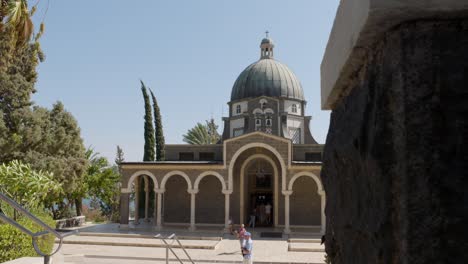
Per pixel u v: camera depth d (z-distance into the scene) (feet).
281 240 83.05
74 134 105.40
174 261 58.08
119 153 186.09
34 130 88.38
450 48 4.70
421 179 4.49
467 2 4.54
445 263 4.29
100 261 57.62
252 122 124.36
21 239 35.45
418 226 4.42
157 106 142.61
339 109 8.16
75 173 98.99
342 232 7.16
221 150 112.27
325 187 9.11
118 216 149.28
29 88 89.56
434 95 4.63
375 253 5.13
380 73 5.35
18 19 43.24
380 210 4.94
